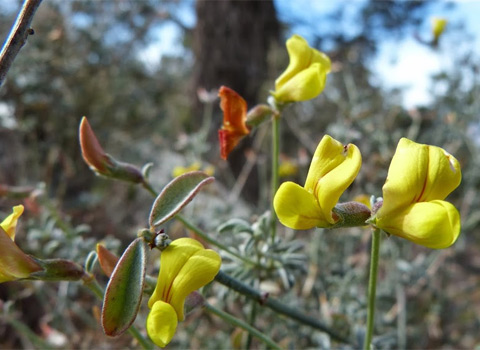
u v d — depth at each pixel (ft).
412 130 0.48
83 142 0.22
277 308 0.23
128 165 0.23
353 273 0.38
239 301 0.35
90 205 0.55
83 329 0.45
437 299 0.47
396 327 0.42
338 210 0.15
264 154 0.69
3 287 0.47
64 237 0.35
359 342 0.29
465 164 0.56
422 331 0.47
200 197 0.52
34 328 0.47
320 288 0.37
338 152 0.15
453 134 0.52
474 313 0.53
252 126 0.25
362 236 0.44
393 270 0.44
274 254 0.25
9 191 0.32
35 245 0.38
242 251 0.26
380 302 0.42
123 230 0.59
